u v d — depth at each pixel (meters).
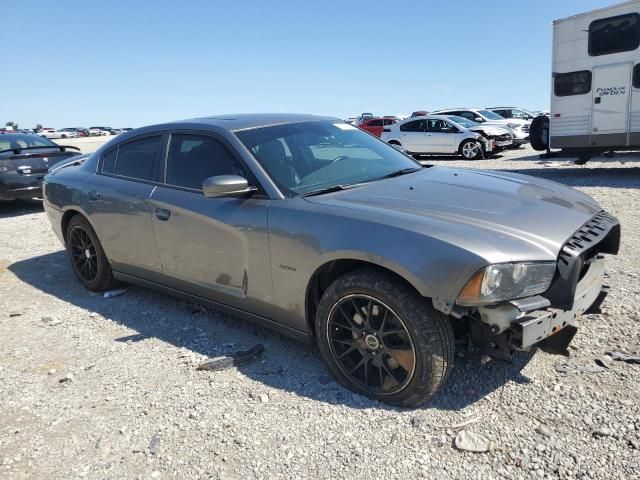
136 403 3.12
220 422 2.89
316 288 3.21
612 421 2.64
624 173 11.91
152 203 4.06
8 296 5.18
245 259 3.44
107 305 4.75
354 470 2.46
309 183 3.50
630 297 4.01
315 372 3.35
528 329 2.54
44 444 2.81
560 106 11.88
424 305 2.72
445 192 3.30
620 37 10.73
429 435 2.66
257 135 3.78
